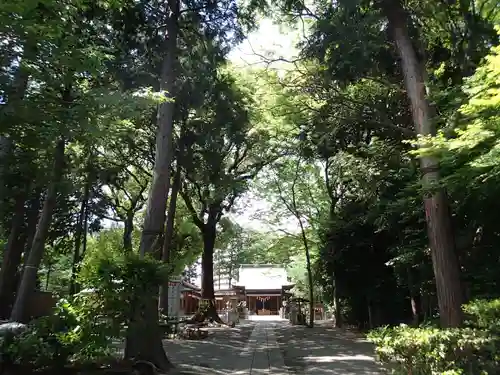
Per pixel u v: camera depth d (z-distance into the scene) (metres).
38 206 19.56
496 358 5.29
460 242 11.50
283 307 40.06
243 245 53.28
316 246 27.48
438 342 5.53
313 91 13.63
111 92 8.57
